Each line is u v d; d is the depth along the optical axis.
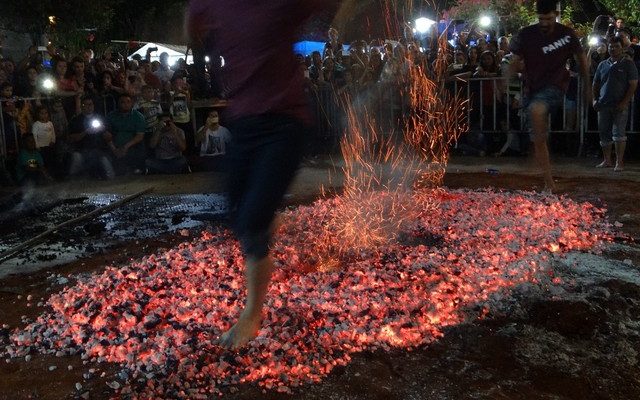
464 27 19.98
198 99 12.68
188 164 11.66
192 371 3.41
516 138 11.76
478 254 5.21
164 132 11.33
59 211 8.42
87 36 19.42
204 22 3.50
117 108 11.80
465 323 3.96
